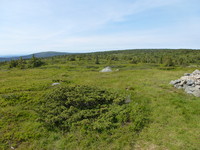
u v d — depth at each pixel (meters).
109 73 25.22
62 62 60.44
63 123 6.76
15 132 6.12
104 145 5.49
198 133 6.30
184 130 6.55
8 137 5.76
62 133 6.15
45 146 5.39
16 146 5.36
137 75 21.50
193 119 7.58
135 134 6.25
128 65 48.25
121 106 8.72
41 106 8.21
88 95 9.59
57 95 9.19
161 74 21.75
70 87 11.17
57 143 5.56
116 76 21.14
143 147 5.44
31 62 51.59
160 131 6.50
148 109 8.83
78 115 7.24
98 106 8.48
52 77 20.64
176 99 10.51
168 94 11.77
